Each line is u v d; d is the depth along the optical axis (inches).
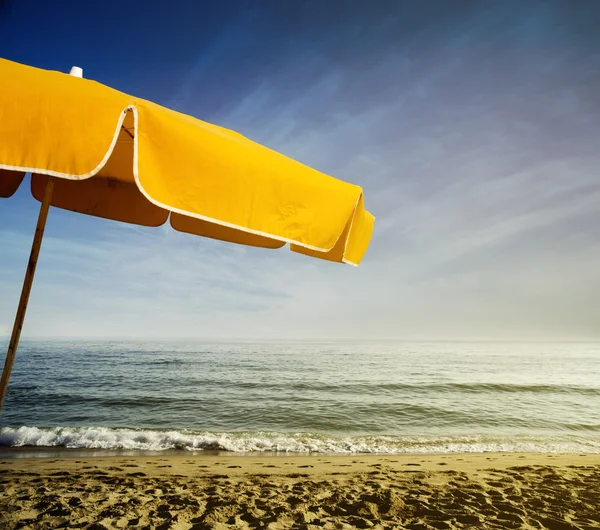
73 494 177.8
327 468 277.1
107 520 140.6
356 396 761.0
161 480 218.2
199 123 71.0
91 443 378.3
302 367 1441.9
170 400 663.1
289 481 222.5
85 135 52.2
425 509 164.2
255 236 111.3
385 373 1264.8
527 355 2837.1
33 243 73.4
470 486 208.5
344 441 423.2
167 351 2342.5
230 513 153.8
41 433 410.6
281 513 154.8
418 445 413.7
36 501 163.5
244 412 579.5
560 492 195.8
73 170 51.0
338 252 92.4
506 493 193.5
